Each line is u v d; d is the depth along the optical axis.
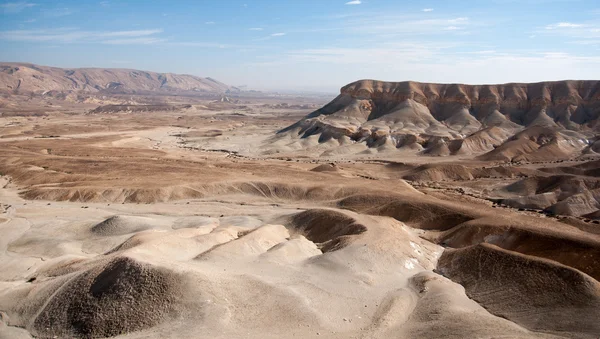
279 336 33.19
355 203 82.38
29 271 51.41
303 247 54.50
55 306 37.28
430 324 36.25
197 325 33.59
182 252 49.78
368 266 48.28
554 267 43.28
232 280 40.03
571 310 37.88
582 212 79.69
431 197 85.81
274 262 48.09
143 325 34.00
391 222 62.62
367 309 39.53
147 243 47.56
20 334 35.09
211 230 64.38
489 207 79.06
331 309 38.59
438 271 51.75
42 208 82.38
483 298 43.50
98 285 38.16
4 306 39.31
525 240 56.34
